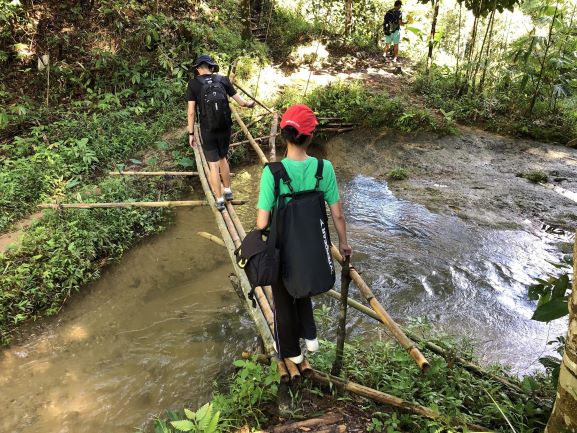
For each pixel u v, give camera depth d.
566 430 2.29
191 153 8.36
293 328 3.06
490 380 3.54
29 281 5.41
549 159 8.89
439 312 5.08
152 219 7.00
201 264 6.12
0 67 9.57
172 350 4.71
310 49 13.14
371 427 3.01
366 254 6.17
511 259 5.95
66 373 4.46
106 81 9.80
